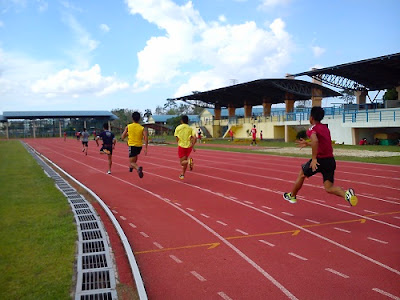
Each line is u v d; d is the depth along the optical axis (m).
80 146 34.09
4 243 4.71
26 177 10.79
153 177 11.34
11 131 72.69
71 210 6.51
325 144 5.55
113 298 3.38
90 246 4.72
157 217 6.37
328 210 6.66
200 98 54.50
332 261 4.27
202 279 3.85
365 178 10.34
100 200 7.55
